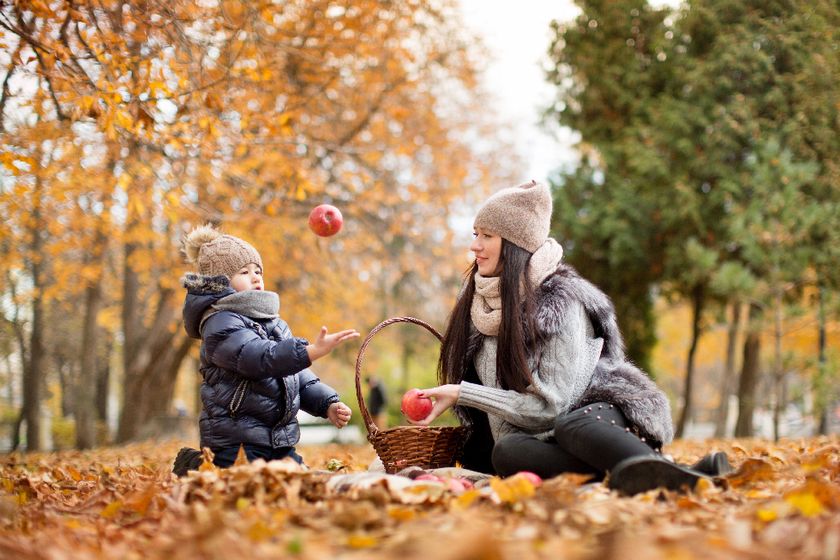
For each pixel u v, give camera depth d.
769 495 3.52
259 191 13.31
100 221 12.95
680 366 41.75
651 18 19.70
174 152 9.27
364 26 12.77
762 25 15.68
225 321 4.64
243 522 2.88
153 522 3.24
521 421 4.32
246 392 4.61
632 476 3.59
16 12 6.54
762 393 27.41
